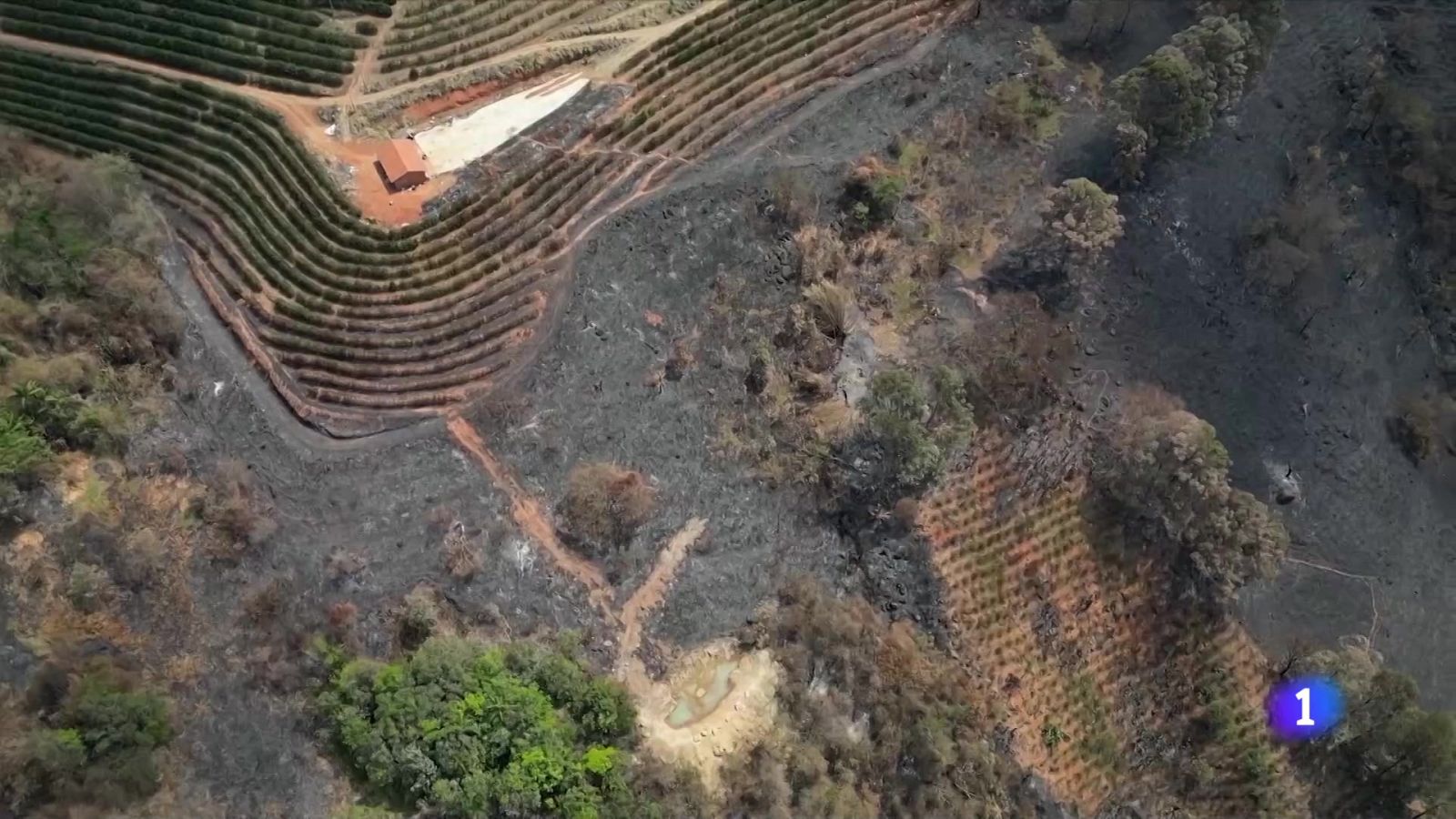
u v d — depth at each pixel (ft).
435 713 191.31
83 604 190.49
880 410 244.22
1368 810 264.72
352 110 265.75
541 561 222.48
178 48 265.34
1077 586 262.67
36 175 236.63
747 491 244.01
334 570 210.18
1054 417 269.44
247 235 246.27
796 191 269.64
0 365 202.80
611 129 271.08
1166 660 265.34
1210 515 257.14
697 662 224.53
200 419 223.10
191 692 192.34
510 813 187.73
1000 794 238.07
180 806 179.83
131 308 221.05
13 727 174.91
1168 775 261.24
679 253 260.21
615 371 245.45
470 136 266.77
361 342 237.45
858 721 229.25
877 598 247.50
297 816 185.98
